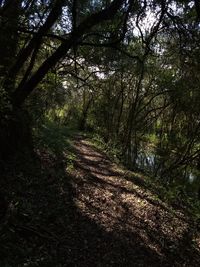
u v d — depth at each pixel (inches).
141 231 552.7
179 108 1071.0
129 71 1151.0
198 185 1015.0
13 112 581.9
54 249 387.9
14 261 330.0
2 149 563.8
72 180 682.8
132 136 1277.1
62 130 1462.8
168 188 903.7
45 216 457.7
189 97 986.7
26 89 591.5
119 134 1376.7
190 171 1109.7
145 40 683.4
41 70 585.6
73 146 1133.7
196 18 590.9
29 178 565.3
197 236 614.9
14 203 436.1
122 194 716.7
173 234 588.4
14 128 598.5
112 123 1477.6
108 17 566.9
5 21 520.1
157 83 1059.3
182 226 640.4
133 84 1327.5
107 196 665.0
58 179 640.4
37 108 816.9
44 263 353.7
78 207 549.6
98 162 981.8
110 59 829.8
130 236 518.3
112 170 919.7
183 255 523.2
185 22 605.9
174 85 1013.8
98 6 635.5
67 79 901.2
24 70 746.8
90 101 1795.0
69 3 589.9
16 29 546.3
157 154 1146.0
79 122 1834.4
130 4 583.2
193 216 721.6
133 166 1072.8
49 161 733.9
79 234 457.1
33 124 762.8
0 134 552.7
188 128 1069.8
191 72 912.3
